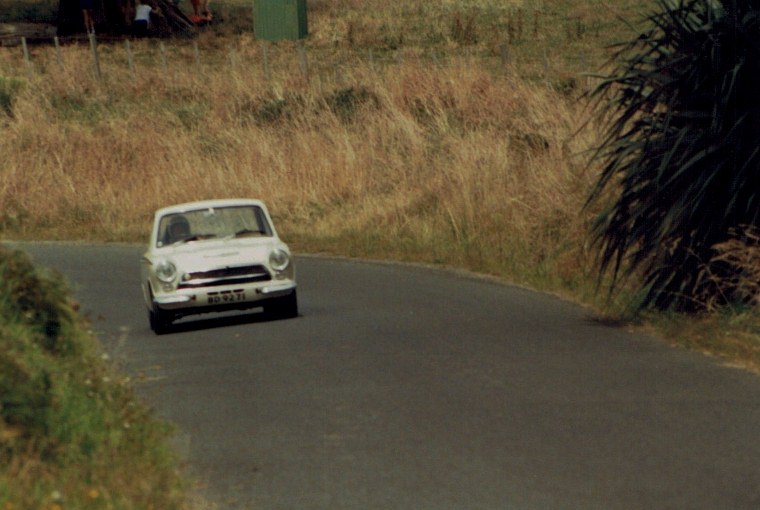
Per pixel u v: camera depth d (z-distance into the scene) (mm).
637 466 25438
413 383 35250
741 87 43938
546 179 67875
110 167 109062
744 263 42281
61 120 124688
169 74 137125
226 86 127562
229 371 38969
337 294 60312
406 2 186375
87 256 85812
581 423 29453
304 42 166625
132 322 56781
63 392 27734
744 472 24719
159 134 114125
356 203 90812
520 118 94875
